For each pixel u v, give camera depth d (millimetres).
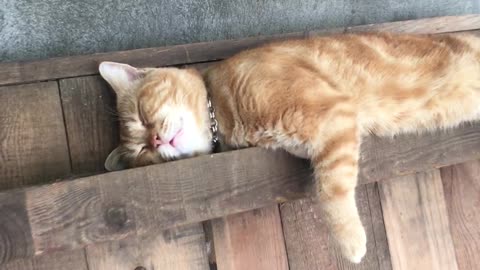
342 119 500
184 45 600
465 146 600
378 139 551
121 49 624
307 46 548
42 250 413
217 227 551
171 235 534
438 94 581
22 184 500
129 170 441
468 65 596
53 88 524
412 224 636
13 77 510
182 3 655
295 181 507
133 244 520
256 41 634
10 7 580
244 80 516
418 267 634
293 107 495
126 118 552
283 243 578
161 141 540
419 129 579
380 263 617
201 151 550
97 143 540
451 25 723
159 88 548
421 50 587
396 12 767
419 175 646
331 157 496
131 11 630
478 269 666
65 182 422
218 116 542
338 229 506
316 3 722
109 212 433
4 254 402
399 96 562
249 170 487
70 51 601
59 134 522
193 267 539
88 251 504
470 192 671
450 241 653
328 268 595
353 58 554
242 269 557
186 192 459
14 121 505
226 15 676
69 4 604
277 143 508
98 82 545
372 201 618
